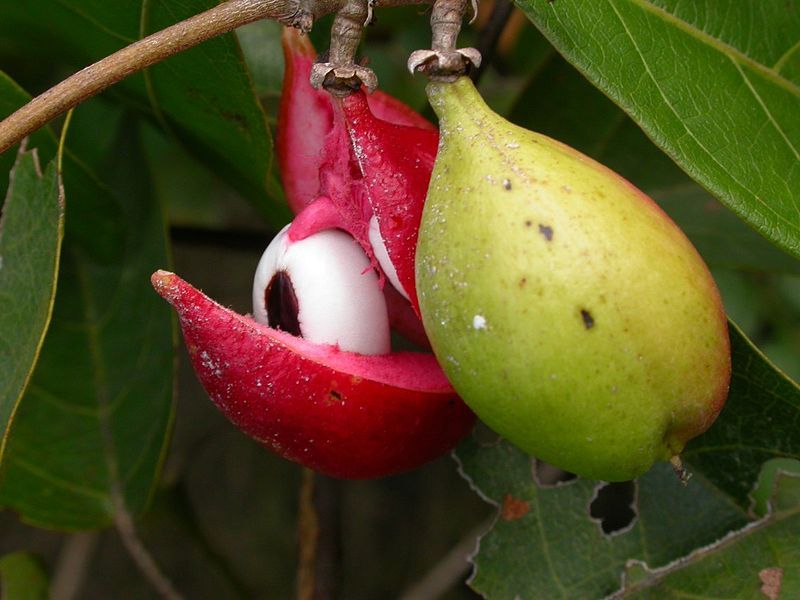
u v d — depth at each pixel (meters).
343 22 0.12
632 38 0.12
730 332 0.12
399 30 0.19
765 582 0.13
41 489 0.16
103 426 0.16
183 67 0.13
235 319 0.12
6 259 0.12
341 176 0.12
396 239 0.12
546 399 0.11
